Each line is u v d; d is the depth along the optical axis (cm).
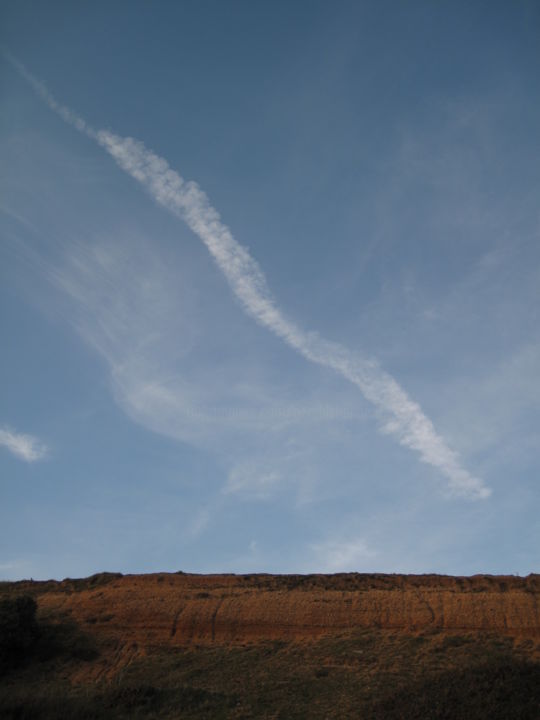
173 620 4444
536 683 3366
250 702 3494
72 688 3725
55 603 4762
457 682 3419
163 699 3503
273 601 4538
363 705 3381
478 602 4319
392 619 4312
